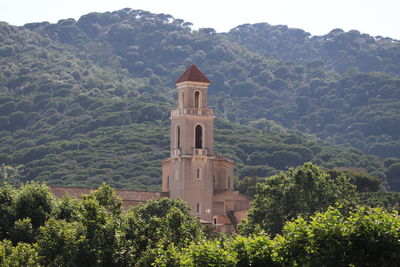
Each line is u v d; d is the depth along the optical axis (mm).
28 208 125125
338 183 190375
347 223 80500
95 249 107625
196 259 88500
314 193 180250
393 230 77938
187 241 112938
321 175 184000
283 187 180875
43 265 107250
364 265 78375
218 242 91625
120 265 108000
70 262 106438
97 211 112188
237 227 188625
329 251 78250
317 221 81625
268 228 177625
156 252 104125
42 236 112250
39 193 127688
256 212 180875
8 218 124750
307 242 81500
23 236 119625
